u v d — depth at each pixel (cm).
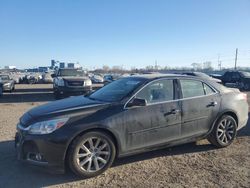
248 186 446
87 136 480
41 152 464
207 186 447
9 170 511
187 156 582
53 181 469
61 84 1631
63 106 527
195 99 593
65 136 465
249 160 559
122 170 514
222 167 524
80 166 475
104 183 462
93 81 4169
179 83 587
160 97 559
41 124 472
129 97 529
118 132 504
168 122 555
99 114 496
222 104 626
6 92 2319
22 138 483
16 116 1056
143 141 532
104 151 497
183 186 448
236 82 2486
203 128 603
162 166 530
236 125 655
